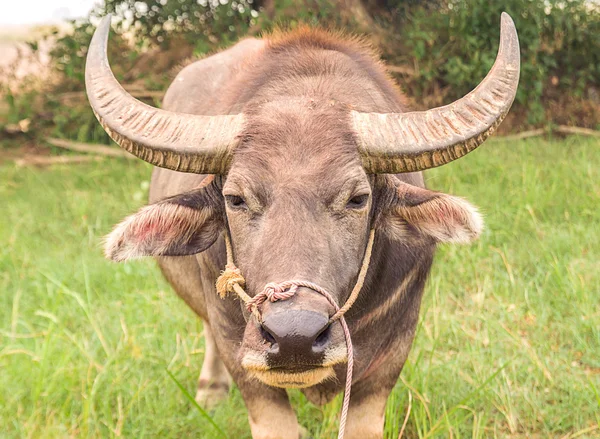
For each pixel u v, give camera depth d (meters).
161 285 6.02
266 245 2.96
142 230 3.32
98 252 6.72
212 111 4.11
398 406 4.32
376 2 11.10
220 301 3.63
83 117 10.62
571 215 6.83
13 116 10.87
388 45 10.23
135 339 5.10
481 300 5.48
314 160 3.06
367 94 3.54
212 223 3.42
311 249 2.93
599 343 4.90
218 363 4.86
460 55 10.13
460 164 7.94
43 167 10.17
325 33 3.99
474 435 4.11
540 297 5.43
